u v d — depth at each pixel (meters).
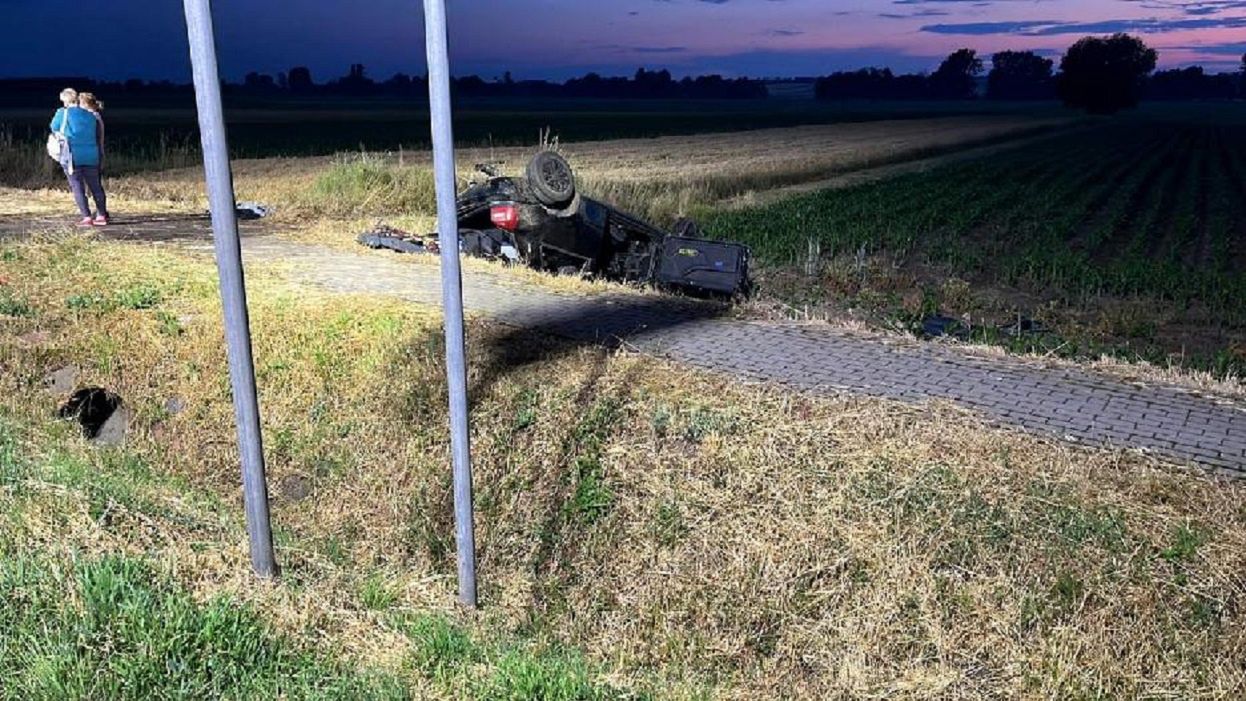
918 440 5.45
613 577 5.07
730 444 5.52
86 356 7.17
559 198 10.28
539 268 10.73
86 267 8.94
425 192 15.70
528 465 5.75
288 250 10.35
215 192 3.27
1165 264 16.41
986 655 4.23
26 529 3.91
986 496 4.88
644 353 6.87
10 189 15.55
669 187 22.72
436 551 5.46
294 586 3.96
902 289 14.10
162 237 10.88
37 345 7.15
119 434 6.73
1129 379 6.66
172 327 7.46
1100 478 5.01
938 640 4.30
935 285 14.70
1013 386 6.41
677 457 5.54
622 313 8.03
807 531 4.88
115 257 9.45
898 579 4.54
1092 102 134.62
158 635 3.21
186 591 3.59
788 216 20.91
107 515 4.27
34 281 8.38
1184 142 69.81
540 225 10.48
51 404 6.70
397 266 9.63
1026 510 4.76
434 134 3.45
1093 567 4.40
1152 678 3.99
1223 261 17.67
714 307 8.46
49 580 3.44
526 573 5.21
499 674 3.61
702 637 4.65
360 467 6.12
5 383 6.74
